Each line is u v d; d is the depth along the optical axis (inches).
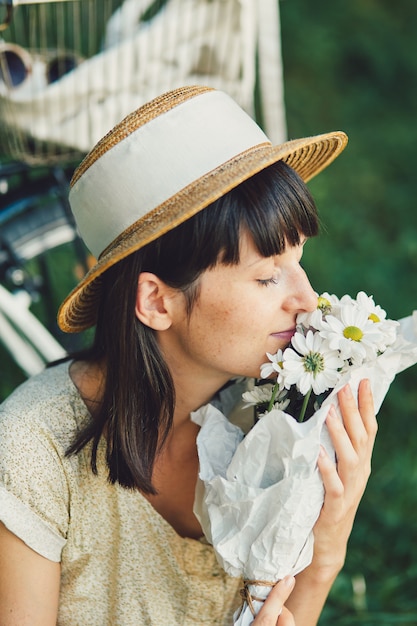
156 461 53.0
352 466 45.9
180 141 45.2
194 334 46.6
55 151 78.5
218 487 46.0
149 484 50.2
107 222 47.1
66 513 51.6
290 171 45.4
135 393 48.7
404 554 79.9
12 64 77.6
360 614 74.1
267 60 85.6
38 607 50.6
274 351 46.3
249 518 45.1
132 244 43.9
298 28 182.1
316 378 44.1
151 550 52.5
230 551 46.2
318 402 48.0
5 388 92.3
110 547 52.6
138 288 46.4
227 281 44.6
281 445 44.6
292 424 43.7
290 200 44.4
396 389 99.8
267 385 49.4
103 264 45.0
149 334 48.1
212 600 53.8
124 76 78.4
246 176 42.3
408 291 119.4
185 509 54.7
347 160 152.1
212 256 43.9
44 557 50.8
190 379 49.8
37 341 80.7
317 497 45.4
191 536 55.1
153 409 49.1
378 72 176.7
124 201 45.9
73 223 83.4
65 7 90.0
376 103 169.6
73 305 50.2
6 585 50.3
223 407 53.6
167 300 46.3
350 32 184.5
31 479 49.8
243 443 45.2
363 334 44.4
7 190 82.9
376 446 92.3
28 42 91.0
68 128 77.4
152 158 45.2
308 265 120.2
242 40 82.4
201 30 80.7
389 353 46.4
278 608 46.1
